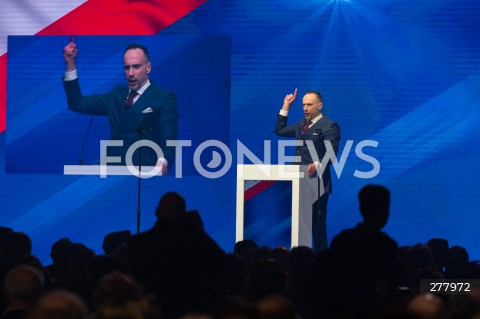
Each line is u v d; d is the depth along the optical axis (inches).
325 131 852.0
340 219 890.7
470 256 887.7
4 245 464.8
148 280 374.3
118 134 910.4
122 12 911.0
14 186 916.0
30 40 913.5
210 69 904.3
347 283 361.4
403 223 891.4
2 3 914.1
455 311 261.6
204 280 381.4
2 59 913.5
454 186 888.3
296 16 897.5
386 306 222.7
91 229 913.5
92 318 220.8
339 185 892.6
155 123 906.7
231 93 903.7
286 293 427.8
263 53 900.6
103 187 911.7
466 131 889.5
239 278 422.0
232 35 903.1
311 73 896.9
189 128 905.5
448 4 888.3
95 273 379.2
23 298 312.0
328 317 245.0
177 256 373.7
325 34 896.3
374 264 361.4
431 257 496.7
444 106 890.7
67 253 498.3
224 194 903.1
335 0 896.9
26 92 912.3
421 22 890.7
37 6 914.7
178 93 906.1
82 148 911.0
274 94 898.7
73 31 914.1
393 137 891.4
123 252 458.3
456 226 888.3
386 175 891.4
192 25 906.7
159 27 909.2
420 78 890.7
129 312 213.8
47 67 912.9
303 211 780.6
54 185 914.7
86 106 911.0
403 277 447.8
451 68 890.7
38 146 912.3
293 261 429.1
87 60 911.7
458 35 888.9
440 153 891.4
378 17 893.2
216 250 378.0
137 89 909.8
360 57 894.4
